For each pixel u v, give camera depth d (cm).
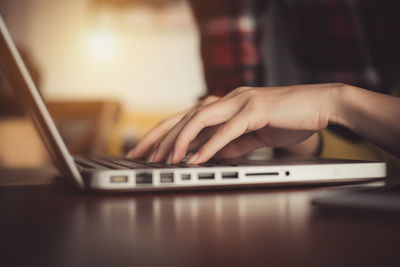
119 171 51
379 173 61
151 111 446
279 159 74
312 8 131
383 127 62
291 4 136
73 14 438
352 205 35
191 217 36
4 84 289
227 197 48
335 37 129
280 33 378
